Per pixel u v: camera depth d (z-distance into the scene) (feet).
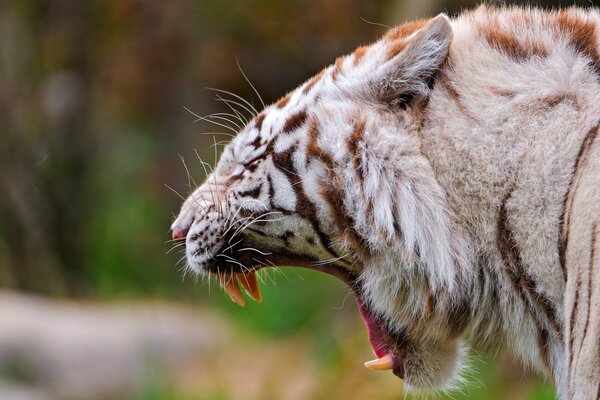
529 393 39.09
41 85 80.48
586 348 17.53
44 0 81.66
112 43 89.81
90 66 84.58
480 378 41.06
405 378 22.76
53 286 73.97
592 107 18.81
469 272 19.99
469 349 22.76
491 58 19.99
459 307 20.80
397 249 20.40
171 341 58.13
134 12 89.10
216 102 90.48
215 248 22.39
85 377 55.26
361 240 21.02
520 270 19.56
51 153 78.02
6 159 75.05
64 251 76.64
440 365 22.58
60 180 77.97
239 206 21.86
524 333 20.34
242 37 89.97
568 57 19.45
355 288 22.48
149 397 51.29
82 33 83.87
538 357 20.53
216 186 22.35
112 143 90.38
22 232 74.13
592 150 18.49
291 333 59.47
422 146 20.04
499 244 19.65
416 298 21.21
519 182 19.22
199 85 89.76
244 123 28.25
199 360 57.00
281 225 21.62
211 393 50.55
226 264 22.72
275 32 89.20
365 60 21.16
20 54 79.30
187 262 23.27
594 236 17.72
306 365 51.78
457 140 19.75
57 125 79.36
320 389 46.96
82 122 81.25
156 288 74.02
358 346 47.60
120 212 82.79
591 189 18.04
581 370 17.57
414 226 19.95
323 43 88.33
